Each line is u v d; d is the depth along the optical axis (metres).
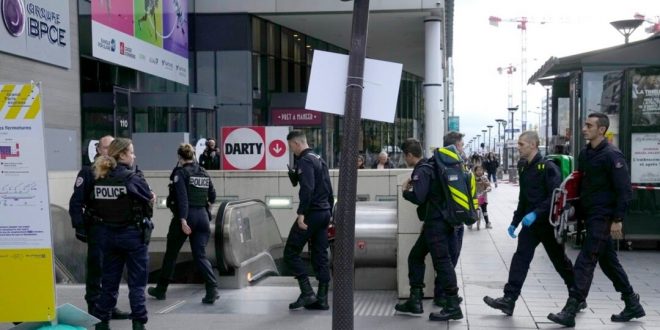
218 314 6.96
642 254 10.59
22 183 4.86
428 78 24.14
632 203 10.73
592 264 6.32
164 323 6.61
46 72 13.59
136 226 5.96
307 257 11.95
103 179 5.94
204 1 24.00
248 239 9.01
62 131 14.17
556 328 6.27
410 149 6.56
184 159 7.48
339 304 4.60
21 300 4.91
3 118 4.84
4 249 4.90
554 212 6.43
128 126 18.84
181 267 10.73
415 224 7.35
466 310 6.99
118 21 16.42
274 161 12.67
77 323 5.05
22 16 12.50
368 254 7.94
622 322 6.47
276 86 26.73
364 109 4.82
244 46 24.06
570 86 12.54
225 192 12.59
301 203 6.77
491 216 17.58
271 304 7.41
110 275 6.05
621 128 10.86
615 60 11.05
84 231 6.30
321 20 25.45
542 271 9.13
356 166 4.66
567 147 13.51
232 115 24.23
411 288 6.82
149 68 18.66
